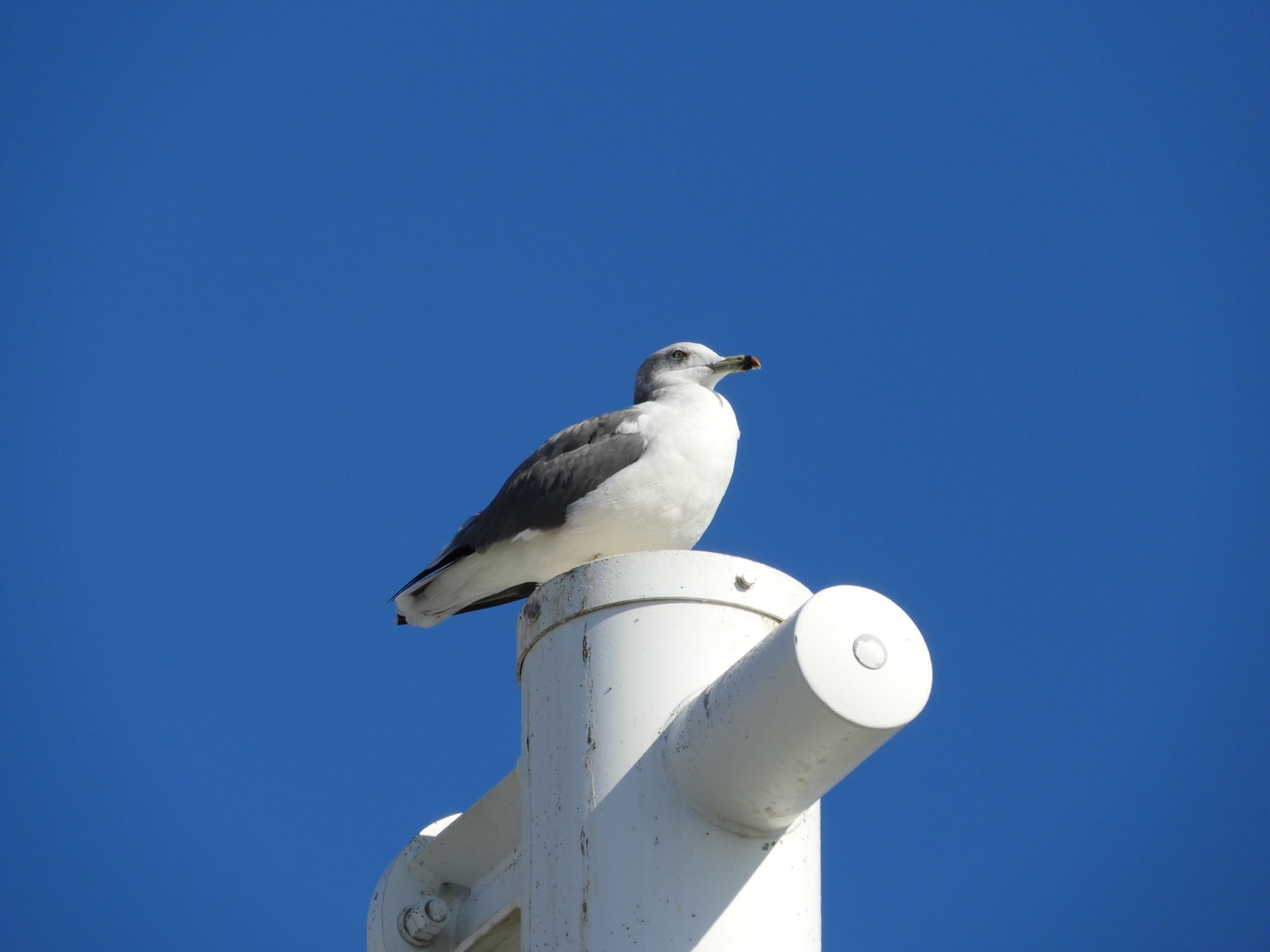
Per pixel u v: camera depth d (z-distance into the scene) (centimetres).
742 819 763
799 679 696
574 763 799
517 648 880
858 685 696
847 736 701
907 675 704
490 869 1093
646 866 759
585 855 773
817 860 800
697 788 760
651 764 783
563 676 827
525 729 849
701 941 743
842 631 704
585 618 830
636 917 749
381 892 1102
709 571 827
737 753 733
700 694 776
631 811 773
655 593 821
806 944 764
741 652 816
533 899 789
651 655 809
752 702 720
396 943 1079
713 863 760
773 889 763
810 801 754
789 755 718
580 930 759
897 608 720
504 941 954
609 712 801
